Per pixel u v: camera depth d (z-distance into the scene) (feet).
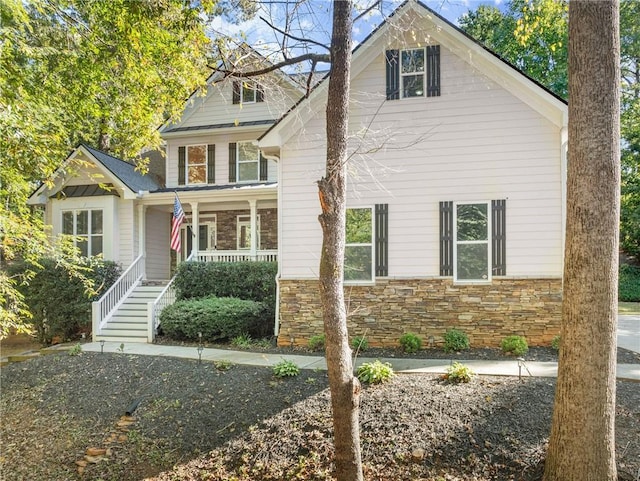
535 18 27.91
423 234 32.48
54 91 28.43
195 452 18.97
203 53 25.75
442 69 32.53
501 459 15.81
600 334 13.74
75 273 28.89
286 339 34.27
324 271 15.88
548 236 30.63
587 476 13.57
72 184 50.57
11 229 22.41
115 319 42.57
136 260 48.88
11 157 25.58
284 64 20.01
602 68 13.85
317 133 34.55
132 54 27.09
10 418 23.63
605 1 13.91
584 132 13.97
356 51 32.91
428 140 32.55
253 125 53.67
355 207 33.55
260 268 41.88
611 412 13.83
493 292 31.22
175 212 45.62
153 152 63.05
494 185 31.48
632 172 73.31
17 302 24.13
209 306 37.17
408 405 19.12
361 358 27.86
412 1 31.78
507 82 31.30
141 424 21.40
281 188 35.06
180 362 28.37
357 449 15.29
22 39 25.35
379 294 32.86
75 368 29.01
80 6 26.71
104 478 18.13
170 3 23.00
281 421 19.53
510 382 21.02
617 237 14.01
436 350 30.25
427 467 16.05
